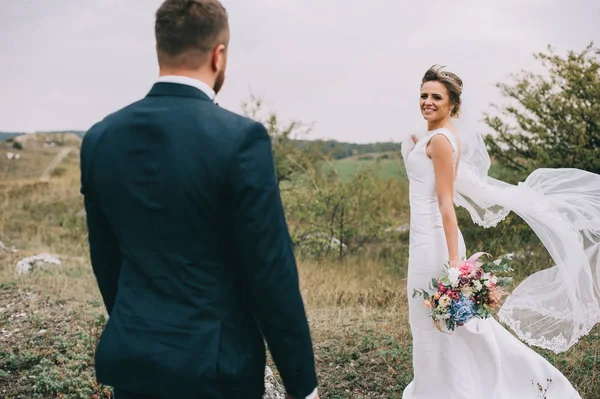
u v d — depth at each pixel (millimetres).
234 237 1751
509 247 7688
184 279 1753
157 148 1771
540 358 3607
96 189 1861
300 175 9820
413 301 3562
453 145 3441
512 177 8406
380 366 4461
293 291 1725
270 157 1771
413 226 3584
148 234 1769
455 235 3396
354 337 5023
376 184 9727
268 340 1779
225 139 1732
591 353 4555
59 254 8969
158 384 1723
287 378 1803
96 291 6438
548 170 3934
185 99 1839
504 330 3652
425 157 3521
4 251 9055
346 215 9320
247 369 1808
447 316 3248
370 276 7484
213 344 1743
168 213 1737
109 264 2008
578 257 3715
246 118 1811
